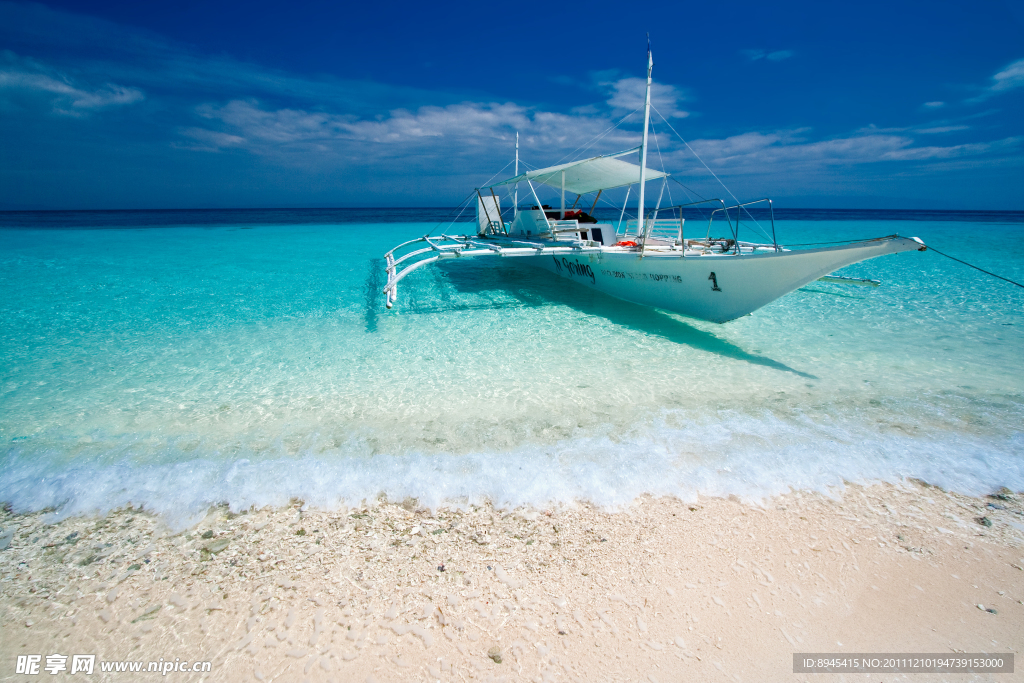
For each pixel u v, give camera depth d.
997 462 3.58
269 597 2.40
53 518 3.08
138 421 4.44
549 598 2.37
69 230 30.11
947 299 8.95
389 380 5.41
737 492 3.22
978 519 2.94
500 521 2.99
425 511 3.10
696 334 6.87
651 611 2.28
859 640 2.11
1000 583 2.43
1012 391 4.89
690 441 3.95
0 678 1.98
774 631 2.16
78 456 3.82
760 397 4.83
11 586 2.50
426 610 2.30
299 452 3.87
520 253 7.87
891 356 5.95
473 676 1.95
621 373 5.52
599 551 2.70
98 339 6.85
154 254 16.77
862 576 2.48
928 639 2.11
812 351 6.16
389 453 3.84
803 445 3.84
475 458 3.74
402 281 11.52
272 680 1.94
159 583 2.51
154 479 3.48
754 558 2.62
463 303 9.01
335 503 3.19
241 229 31.72
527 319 7.77
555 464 3.62
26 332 7.12
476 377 5.46
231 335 7.08
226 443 4.03
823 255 5.02
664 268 6.96
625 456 3.71
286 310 8.59
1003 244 18.41
